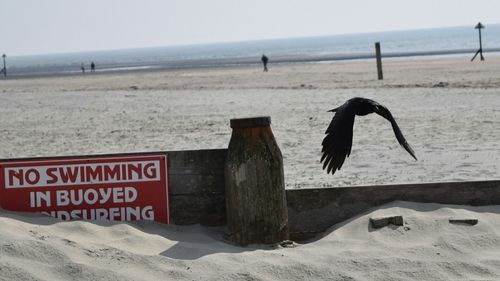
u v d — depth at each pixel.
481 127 17.31
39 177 7.30
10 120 23.75
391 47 175.38
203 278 5.79
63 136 18.70
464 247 6.49
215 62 117.75
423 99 25.36
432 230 6.84
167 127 19.97
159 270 5.91
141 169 7.37
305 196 7.46
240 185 6.89
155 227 7.31
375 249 6.45
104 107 27.91
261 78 46.94
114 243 6.48
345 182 11.11
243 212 6.90
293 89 33.94
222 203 7.50
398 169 12.15
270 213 6.91
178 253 6.38
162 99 31.06
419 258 6.24
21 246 5.88
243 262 6.16
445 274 5.95
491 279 5.86
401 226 6.91
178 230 7.38
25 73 104.81
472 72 41.22
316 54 143.88
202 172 7.46
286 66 73.62
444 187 7.44
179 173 7.45
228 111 24.23
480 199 7.45
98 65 148.88
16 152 15.85
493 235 6.69
